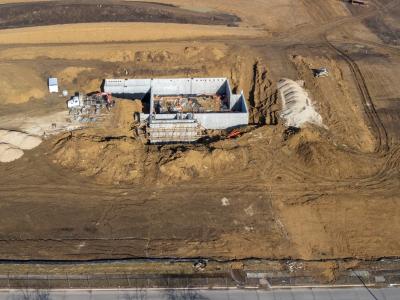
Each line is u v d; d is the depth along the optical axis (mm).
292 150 32938
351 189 30281
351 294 24641
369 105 38750
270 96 38750
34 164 31906
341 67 43625
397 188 30438
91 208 28812
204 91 41656
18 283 24672
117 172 31047
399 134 35406
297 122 35156
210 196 29641
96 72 42781
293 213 28641
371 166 32031
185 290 24578
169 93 41531
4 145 32719
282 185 30438
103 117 36312
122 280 24859
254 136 33938
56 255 25984
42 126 35250
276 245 26797
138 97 41375
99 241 26828
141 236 27141
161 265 25484
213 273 25250
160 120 35531
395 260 26172
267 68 42688
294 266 25688
